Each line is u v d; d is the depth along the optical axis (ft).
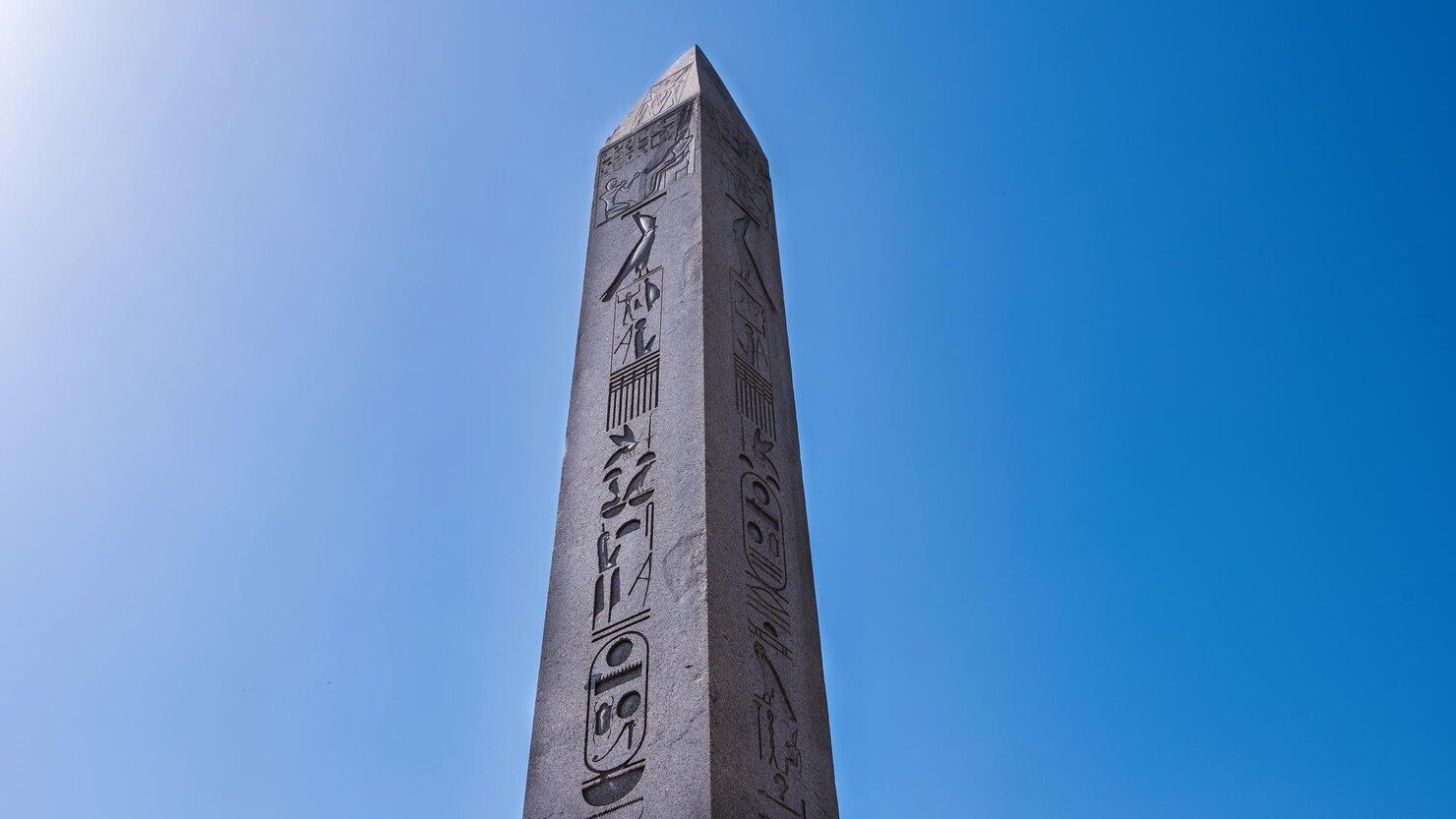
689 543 54.08
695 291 64.18
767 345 66.59
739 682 50.70
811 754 52.65
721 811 46.21
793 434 64.18
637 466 58.54
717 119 75.51
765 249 72.13
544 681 53.98
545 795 50.62
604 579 55.57
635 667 51.72
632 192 73.31
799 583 58.08
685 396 59.52
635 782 48.65
